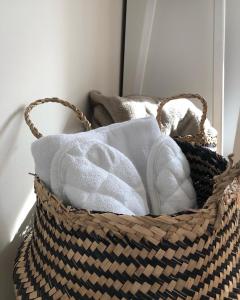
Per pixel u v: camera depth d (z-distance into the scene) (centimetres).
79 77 103
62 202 60
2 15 71
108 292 56
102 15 114
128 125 79
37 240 69
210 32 124
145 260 55
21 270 69
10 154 77
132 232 54
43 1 83
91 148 69
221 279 60
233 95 129
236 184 65
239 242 68
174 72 130
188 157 86
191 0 124
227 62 128
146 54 131
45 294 61
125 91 134
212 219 58
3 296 78
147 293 56
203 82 128
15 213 80
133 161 77
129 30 131
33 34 81
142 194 72
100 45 115
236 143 118
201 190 85
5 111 74
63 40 93
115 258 56
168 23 128
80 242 58
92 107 112
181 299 56
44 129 89
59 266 61
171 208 71
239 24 124
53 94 91
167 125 113
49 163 68
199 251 57
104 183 65
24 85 79
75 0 97
